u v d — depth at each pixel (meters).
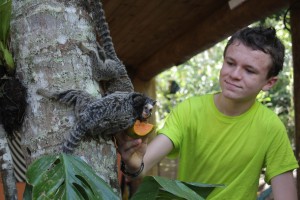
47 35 1.42
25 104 1.43
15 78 1.44
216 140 2.21
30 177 1.25
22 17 1.45
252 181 2.22
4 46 1.45
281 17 6.19
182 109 2.26
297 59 3.86
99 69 1.48
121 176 5.54
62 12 1.44
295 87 3.88
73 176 1.27
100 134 1.41
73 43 1.44
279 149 2.20
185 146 2.25
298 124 3.81
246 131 2.20
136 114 1.45
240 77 2.05
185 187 1.45
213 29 4.81
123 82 1.59
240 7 4.26
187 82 11.11
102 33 1.60
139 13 4.86
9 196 1.46
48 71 1.41
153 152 2.07
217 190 2.21
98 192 1.25
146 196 1.49
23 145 1.46
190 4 4.61
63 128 1.39
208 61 12.16
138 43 5.88
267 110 2.26
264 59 2.04
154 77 6.94
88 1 1.52
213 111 2.22
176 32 5.46
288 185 2.19
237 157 2.19
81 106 1.38
